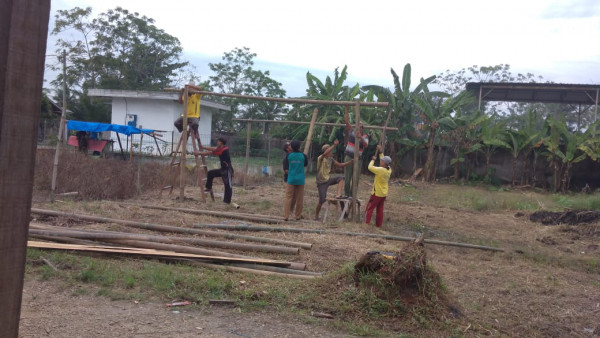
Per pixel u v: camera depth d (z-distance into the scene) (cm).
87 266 587
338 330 456
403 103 2473
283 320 470
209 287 537
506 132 2411
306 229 905
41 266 580
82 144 2200
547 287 674
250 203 1275
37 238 687
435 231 1092
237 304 501
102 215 906
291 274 613
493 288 660
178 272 584
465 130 2391
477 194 1945
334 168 2452
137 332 419
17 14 171
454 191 2038
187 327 438
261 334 436
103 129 1884
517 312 572
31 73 178
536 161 2381
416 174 2498
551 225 1241
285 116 2938
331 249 775
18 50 172
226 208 1134
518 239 1052
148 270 579
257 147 2769
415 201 1638
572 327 537
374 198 1049
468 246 915
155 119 2700
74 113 3266
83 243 682
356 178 1069
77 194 1115
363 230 975
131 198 1188
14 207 177
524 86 2656
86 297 495
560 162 2302
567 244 1020
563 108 3947
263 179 1959
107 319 442
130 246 680
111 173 1285
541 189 2327
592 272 791
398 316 490
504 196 1903
